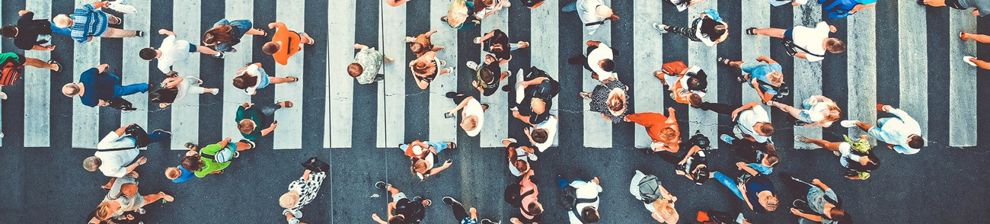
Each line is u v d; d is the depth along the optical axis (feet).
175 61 26.17
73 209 28.17
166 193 28.09
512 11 28.12
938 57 28.94
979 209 29.22
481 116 24.81
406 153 25.70
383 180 28.32
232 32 23.56
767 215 28.86
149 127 27.81
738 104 28.45
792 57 28.48
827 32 24.58
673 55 28.48
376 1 28.02
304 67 27.94
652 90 28.43
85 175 28.04
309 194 26.53
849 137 28.71
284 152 28.09
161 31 25.11
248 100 27.81
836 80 28.68
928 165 29.22
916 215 29.07
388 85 28.09
